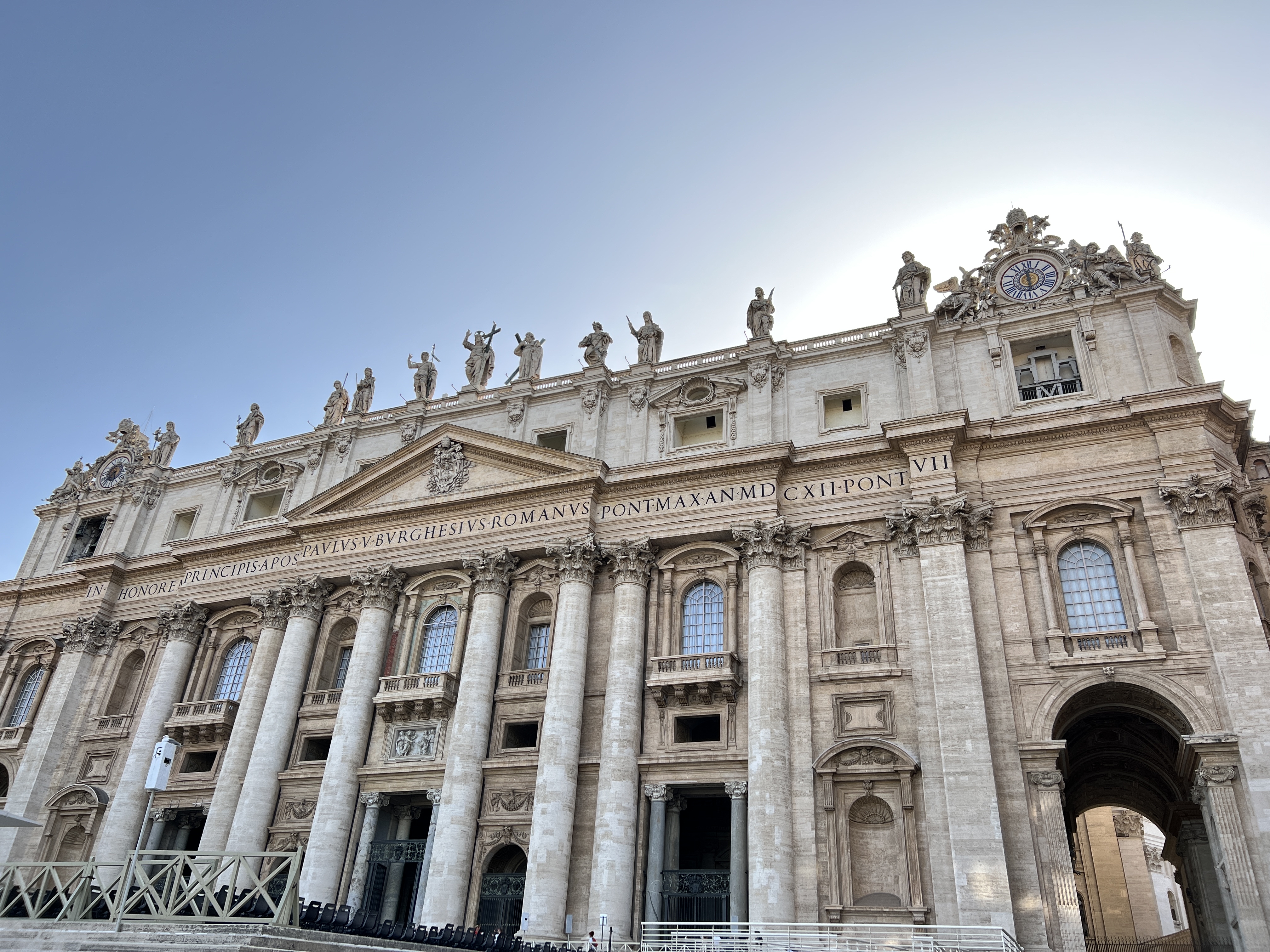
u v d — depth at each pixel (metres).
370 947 22.06
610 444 45.44
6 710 53.50
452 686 41.59
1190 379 37.94
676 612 40.19
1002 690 33.59
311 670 46.03
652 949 32.09
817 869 33.03
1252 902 28.33
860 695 35.50
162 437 59.81
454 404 50.69
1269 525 39.91
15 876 24.00
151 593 53.06
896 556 37.66
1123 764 41.59
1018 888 30.58
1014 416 38.16
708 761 36.16
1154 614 33.53
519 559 43.66
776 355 44.06
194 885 21.42
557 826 35.97
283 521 51.38
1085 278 41.00
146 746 46.72
